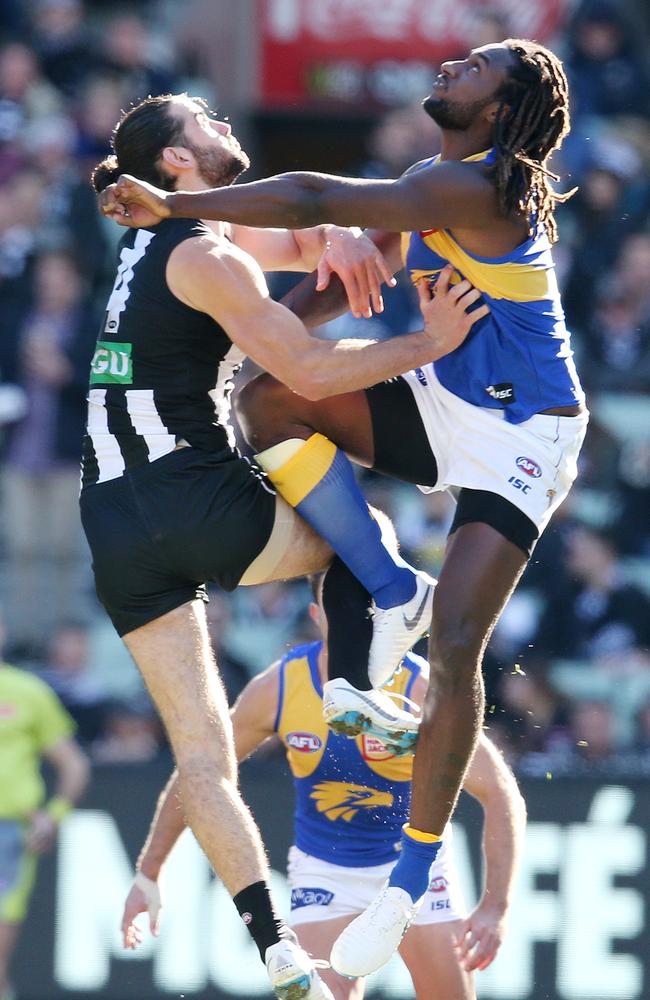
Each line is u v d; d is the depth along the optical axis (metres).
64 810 24.95
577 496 33.06
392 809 17.92
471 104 13.34
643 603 31.67
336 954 13.59
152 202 13.05
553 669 30.92
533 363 13.91
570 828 24.36
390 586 14.23
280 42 38.34
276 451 14.28
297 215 13.12
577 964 24.09
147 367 14.13
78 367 33.12
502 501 13.77
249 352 13.73
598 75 37.44
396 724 13.93
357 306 14.85
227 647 31.20
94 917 24.81
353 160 38.75
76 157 35.97
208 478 14.12
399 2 38.12
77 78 38.03
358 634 14.20
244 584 14.52
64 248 33.94
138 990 24.56
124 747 29.36
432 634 13.64
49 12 38.16
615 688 30.70
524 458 13.88
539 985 24.05
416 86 38.34
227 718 14.28
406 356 13.77
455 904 17.78
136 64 37.62
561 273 34.31
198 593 14.43
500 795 17.38
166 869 24.56
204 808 13.77
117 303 14.30
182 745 14.09
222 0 39.06
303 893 18.20
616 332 34.19
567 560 31.69
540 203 13.62
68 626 32.94
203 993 24.52
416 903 13.75
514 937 24.14
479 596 13.59
